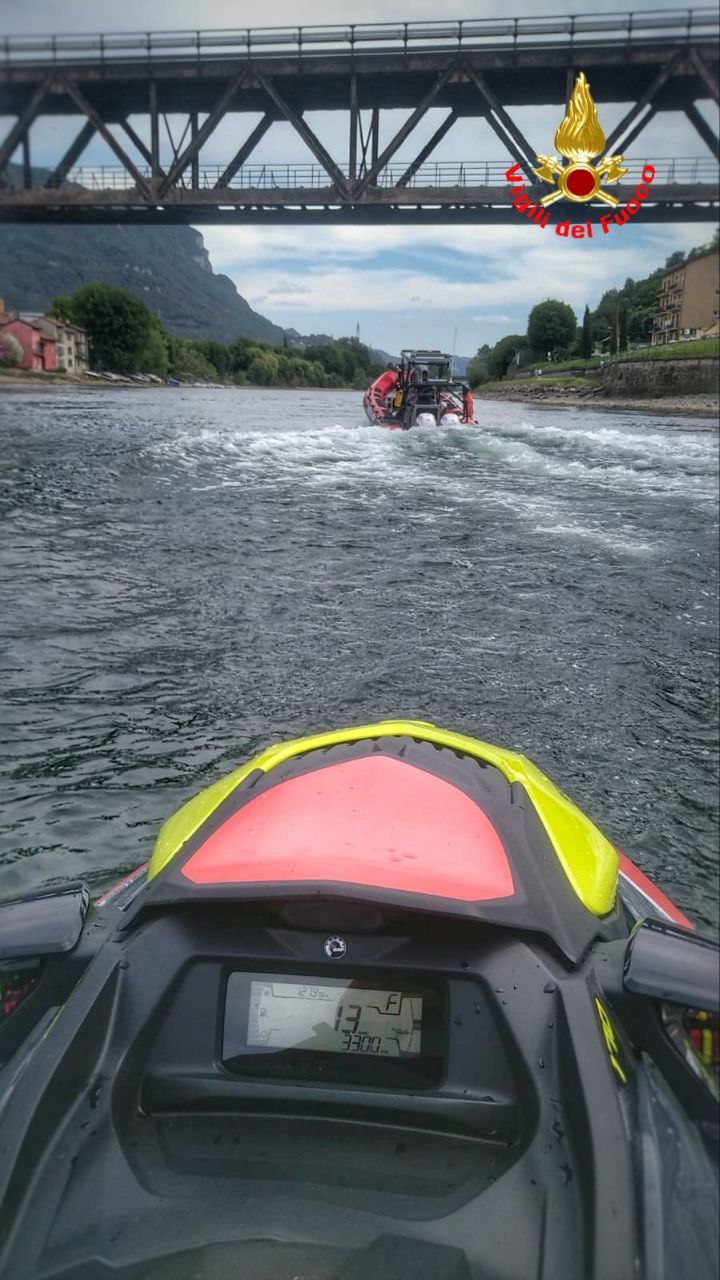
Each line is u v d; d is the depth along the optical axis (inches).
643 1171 66.1
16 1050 85.4
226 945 81.1
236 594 396.5
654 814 214.8
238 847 89.3
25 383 3836.1
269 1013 79.1
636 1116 71.9
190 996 80.0
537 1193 67.3
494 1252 63.8
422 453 964.0
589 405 3211.1
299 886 78.6
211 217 2432.3
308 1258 64.2
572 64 2293.3
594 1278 59.7
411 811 96.3
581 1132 68.6
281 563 456.1
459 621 365.7
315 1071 77.0
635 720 271.4
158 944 83.0
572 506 640.4
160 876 88.8
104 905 99.3
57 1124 72.2
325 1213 67.1
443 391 1423.5
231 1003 79.7
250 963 80.3
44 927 86.7
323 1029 78.3
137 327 6692.9
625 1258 60.4
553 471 835.4
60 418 1400.1
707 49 2240.4
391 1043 77.4
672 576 442.9
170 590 401.1
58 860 187.5
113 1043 78.4
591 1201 64.0
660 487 738.2
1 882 178.7
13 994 88.4
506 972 78.8
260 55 2336.4
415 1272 63.1
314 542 506.3
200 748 245.1
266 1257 64.4
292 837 90.3
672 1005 81.3
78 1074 75.7
